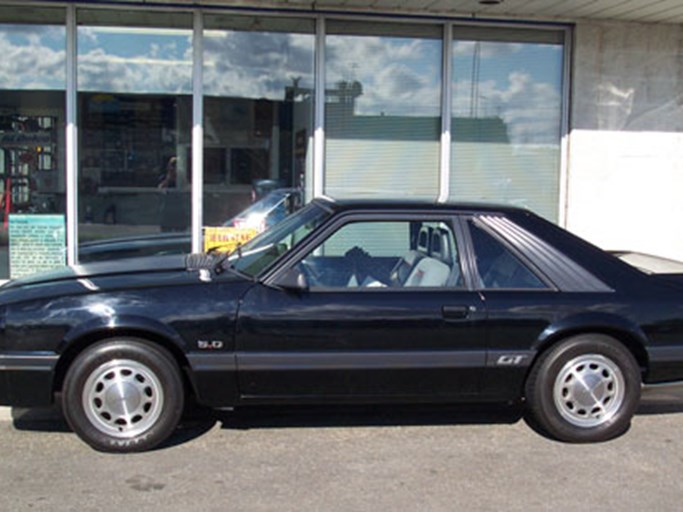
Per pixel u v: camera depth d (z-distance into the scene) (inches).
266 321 177.0
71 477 163.2
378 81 356.5
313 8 341.7
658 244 378.9
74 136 337.7
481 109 366.0
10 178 338.6
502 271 188.2
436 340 181.6
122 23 336.5
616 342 187.2
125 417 175.9
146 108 342.0
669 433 196.7
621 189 373.7
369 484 161.2
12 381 173.8
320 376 179.8
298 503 151.3
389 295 181.9
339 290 181.9
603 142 369.7
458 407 214.7
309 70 350.6
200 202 347.6
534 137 371.6
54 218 341.1
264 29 345.4
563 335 186.7
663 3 323.3
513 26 361.1
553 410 185.8
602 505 152.1
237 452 178.9
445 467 171.2
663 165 375.2
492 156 368.8
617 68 366.3
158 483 160.6
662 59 369.1
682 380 191.2
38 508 147.9
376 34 353.7
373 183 360.8
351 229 188.7
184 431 193.0
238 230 351.3
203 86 343.6
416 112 360.8
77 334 173.0
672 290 191.2
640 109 370.3
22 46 332.8
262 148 350.9
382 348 180.4
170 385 176.9
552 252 190.7
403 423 201.2
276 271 182.2
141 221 346.3
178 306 175.8
